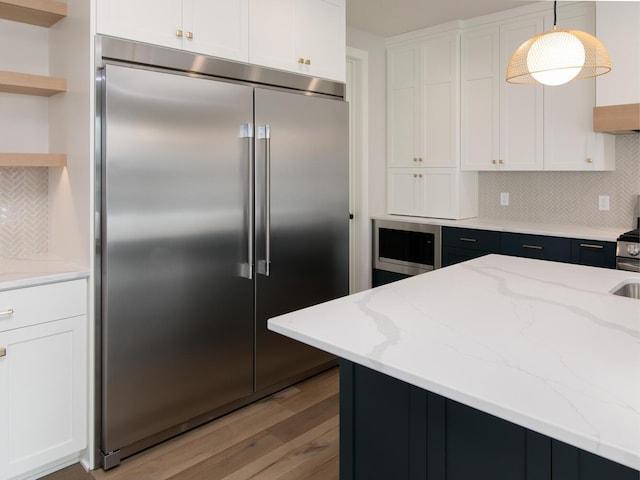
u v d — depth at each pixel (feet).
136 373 7.36
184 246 7.76
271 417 8.68
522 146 12.25
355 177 14.38
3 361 6.36
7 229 8.22
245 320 8.73
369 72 14.19
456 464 4.26
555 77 6.04
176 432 8.02
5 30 7.86
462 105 13.26
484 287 6.25
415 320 4.83
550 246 11.02
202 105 7.84
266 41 8.90
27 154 7.28
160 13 7.44
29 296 6.53
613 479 3.45
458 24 12.98
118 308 7.11
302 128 9.41
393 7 11.95
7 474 6.47
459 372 3.56
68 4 7.36
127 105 6.99
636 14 9.89
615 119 10.27
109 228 6.94
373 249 14.76
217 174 8.11
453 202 13.50
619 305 5.35
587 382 3.40
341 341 4.23
